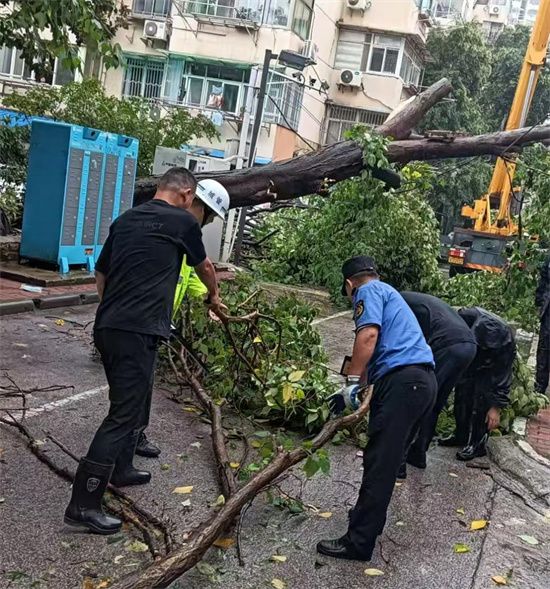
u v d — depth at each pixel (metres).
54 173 10.80
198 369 6.86
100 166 11.50
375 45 33.56
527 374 7.51
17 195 14.36
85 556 3.72
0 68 27.48
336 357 9.66
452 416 7.11
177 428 5.84
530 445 6.68
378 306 4.29
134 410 4.01
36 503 4.20
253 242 18.50
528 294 9.88
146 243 4.09
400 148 9.84
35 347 7.48
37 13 6.77
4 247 10.95
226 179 9.09
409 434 4.21
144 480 4.70
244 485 4.15
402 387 4.10
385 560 4.18
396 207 13.60
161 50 29.86
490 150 10.00
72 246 11.14
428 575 4.07
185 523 4.23
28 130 14.95
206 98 30.09
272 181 9.26
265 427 6.19
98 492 3.94
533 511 5.30
